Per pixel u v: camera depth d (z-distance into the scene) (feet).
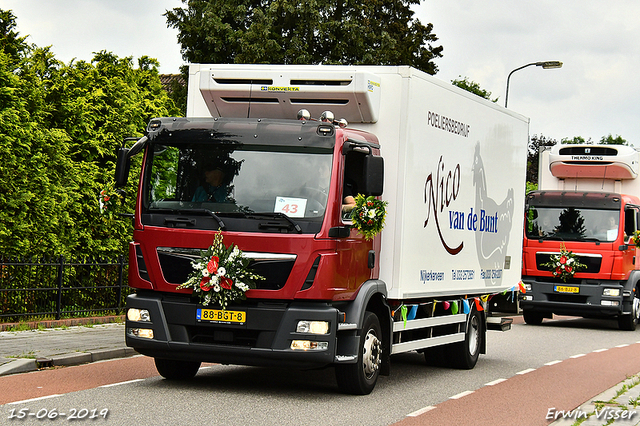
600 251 71.77
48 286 49.90
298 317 28.68
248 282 28.71
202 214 29.45
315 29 111.65
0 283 46.57
